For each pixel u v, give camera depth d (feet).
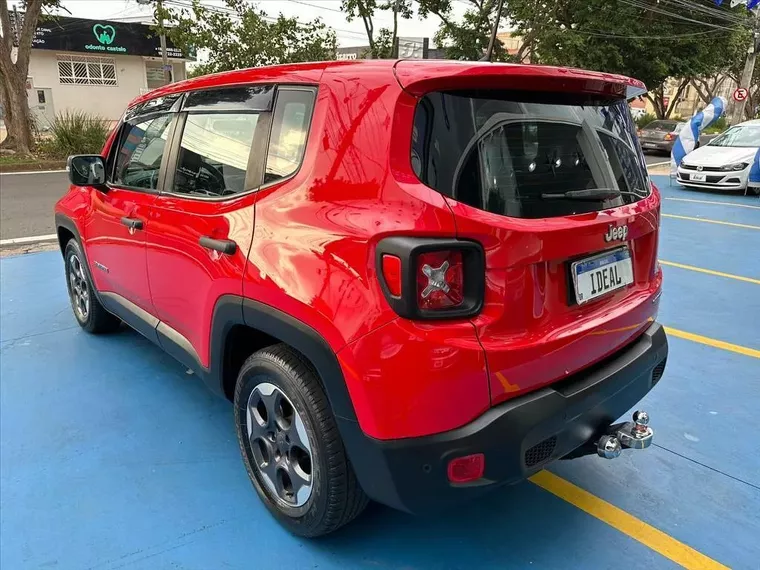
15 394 11.35
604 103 7.50
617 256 7.27
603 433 7.07
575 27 76.79
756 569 7.15
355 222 5.90
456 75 5.78
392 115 5.87
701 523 7.93
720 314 15.87
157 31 73.05
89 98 98.73
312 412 6.60
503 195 5.96
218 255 7.70
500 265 5.74
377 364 5.67
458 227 5.56
